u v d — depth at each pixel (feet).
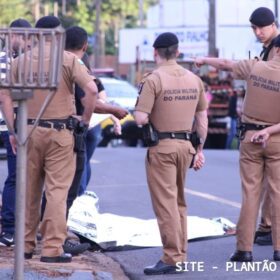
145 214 76.18
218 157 135.33
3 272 47.65
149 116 51.78
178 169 52.19
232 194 89.97
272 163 55.47
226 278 51.78
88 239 60.23
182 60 112.88
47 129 49.98
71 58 49.88
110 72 237.04
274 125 54.85
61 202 50.78
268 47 57.57
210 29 205.67
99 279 49.06
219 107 185.47
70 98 50.67
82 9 280.10
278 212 55.67
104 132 153.58
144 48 246.06
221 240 64.49
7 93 46.26
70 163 51.08
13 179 57.72
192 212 77.92
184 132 51.83
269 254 58.85
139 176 103.86
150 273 52.47
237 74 55.72
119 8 427.74
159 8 309.63
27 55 40.32
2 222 58.54
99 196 87.04
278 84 54.34
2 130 55.98
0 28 38.81
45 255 51.01
